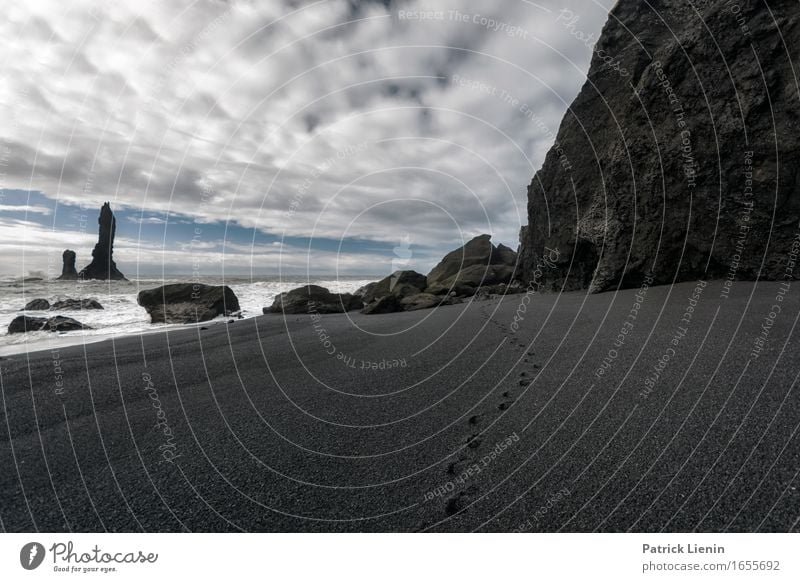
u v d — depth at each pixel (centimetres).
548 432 253
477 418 287
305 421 300
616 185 773
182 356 516
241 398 353
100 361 492
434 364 424
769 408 234
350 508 203
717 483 188
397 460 241
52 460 251
